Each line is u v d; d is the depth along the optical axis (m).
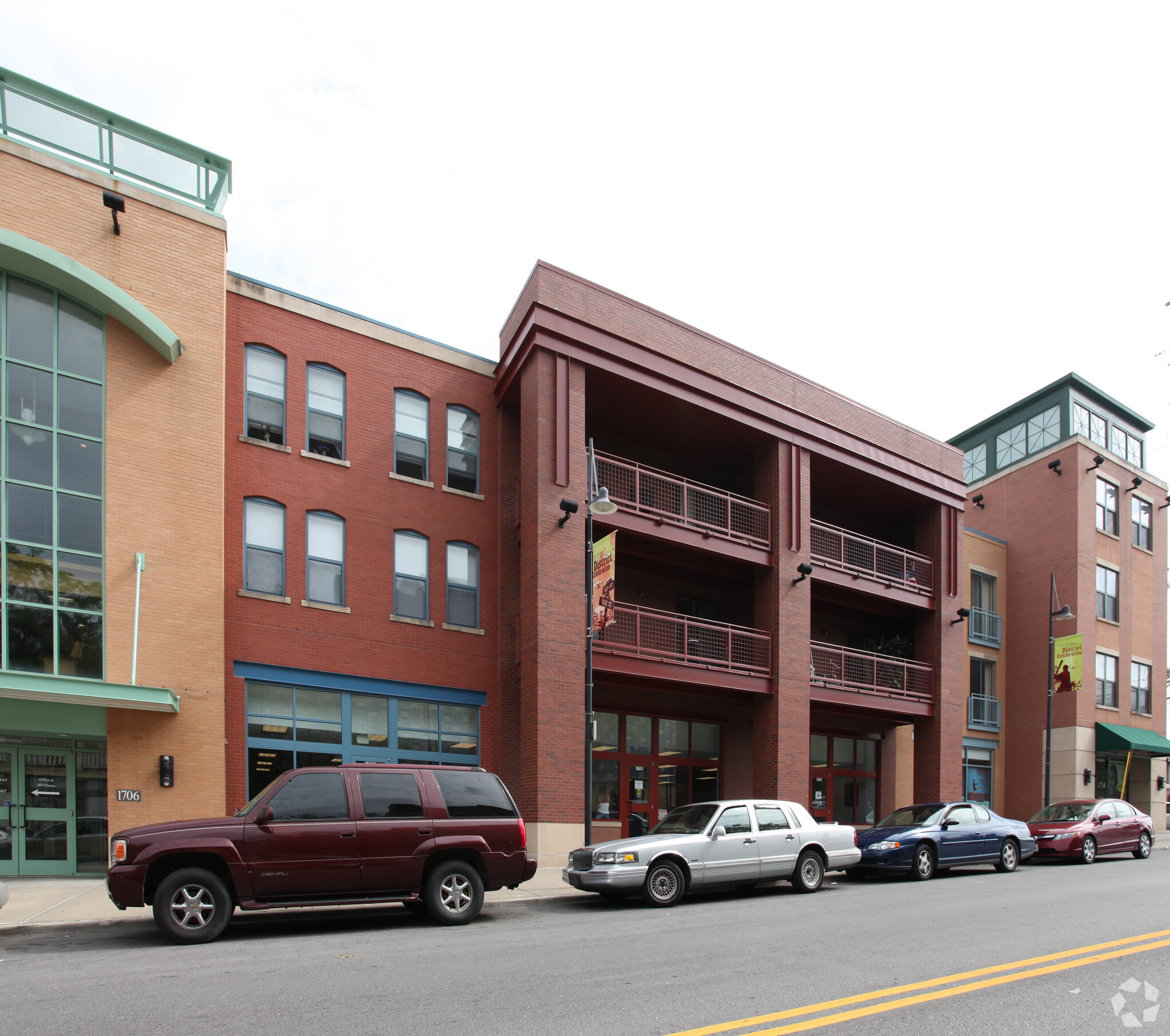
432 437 19.56
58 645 14.19
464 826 10.60
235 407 17.16
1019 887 13.77
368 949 8.66
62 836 14.29
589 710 15.34
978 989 6.82
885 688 23.06
